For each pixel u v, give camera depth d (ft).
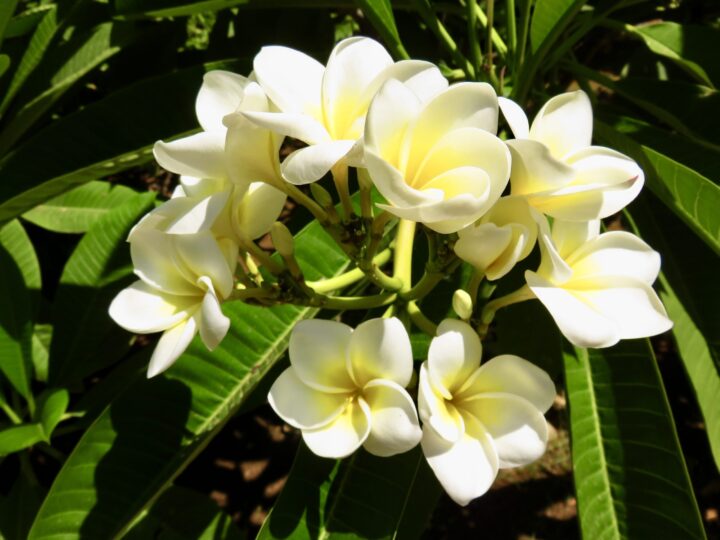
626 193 0.90
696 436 2.63
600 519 1.17
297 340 0.91
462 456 0.85
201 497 1.80
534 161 0.85
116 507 1.23
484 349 1.72
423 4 1.61
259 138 0.89
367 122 0.77
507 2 1.58
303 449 1.23
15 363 1.71
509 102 0.91
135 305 0.94
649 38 1.66
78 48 1.80
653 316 0.89
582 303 0.87
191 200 0.94
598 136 1.46
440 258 1.01
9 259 1.76
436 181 0.82
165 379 1.31
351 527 1.18
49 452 1.91
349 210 0.98
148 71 2.15
